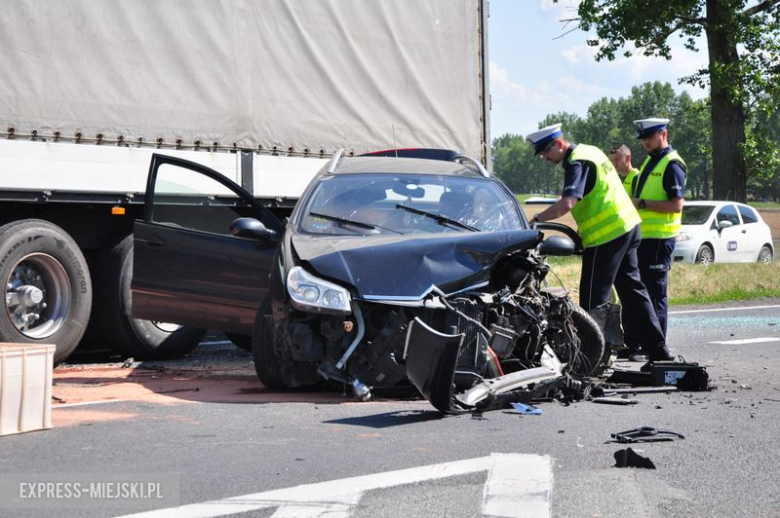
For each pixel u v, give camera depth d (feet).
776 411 20.10
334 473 14.32
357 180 24.49
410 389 21.31
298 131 31.35
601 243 25.77
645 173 30.37
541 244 22.88
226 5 29.81
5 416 16.93
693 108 117.29
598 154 26.02
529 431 17.58
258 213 26.45
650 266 29.96
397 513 12.39
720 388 23.70
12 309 26.66
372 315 20.63
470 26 35.53
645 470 14.69
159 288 27.22
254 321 24.89
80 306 27.96
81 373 26.76
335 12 32.14
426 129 34.30
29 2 26.13
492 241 21.68
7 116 25.77
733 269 57.82
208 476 14.11
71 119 26.84
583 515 12.35
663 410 20.11
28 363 17.26
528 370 20.89
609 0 105.91
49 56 26.48
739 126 106.73
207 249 26.55
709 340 35.19
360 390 20.62
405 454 15.60
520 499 12.98
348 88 32.45
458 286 20.81
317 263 20.62
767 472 14.70
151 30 28.37
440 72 34.68
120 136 27.73
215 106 29.58
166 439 16.63
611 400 21.12
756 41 103.96
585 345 23.72
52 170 26.32
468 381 20.24
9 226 26.48
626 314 26.40
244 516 12.25
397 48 33.63
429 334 18.61
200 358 30.99
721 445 16.55
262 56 30.58
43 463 14.88
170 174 27.48
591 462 15.16
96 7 27.32
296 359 20.76
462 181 25.02
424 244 21.29
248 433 17.19
